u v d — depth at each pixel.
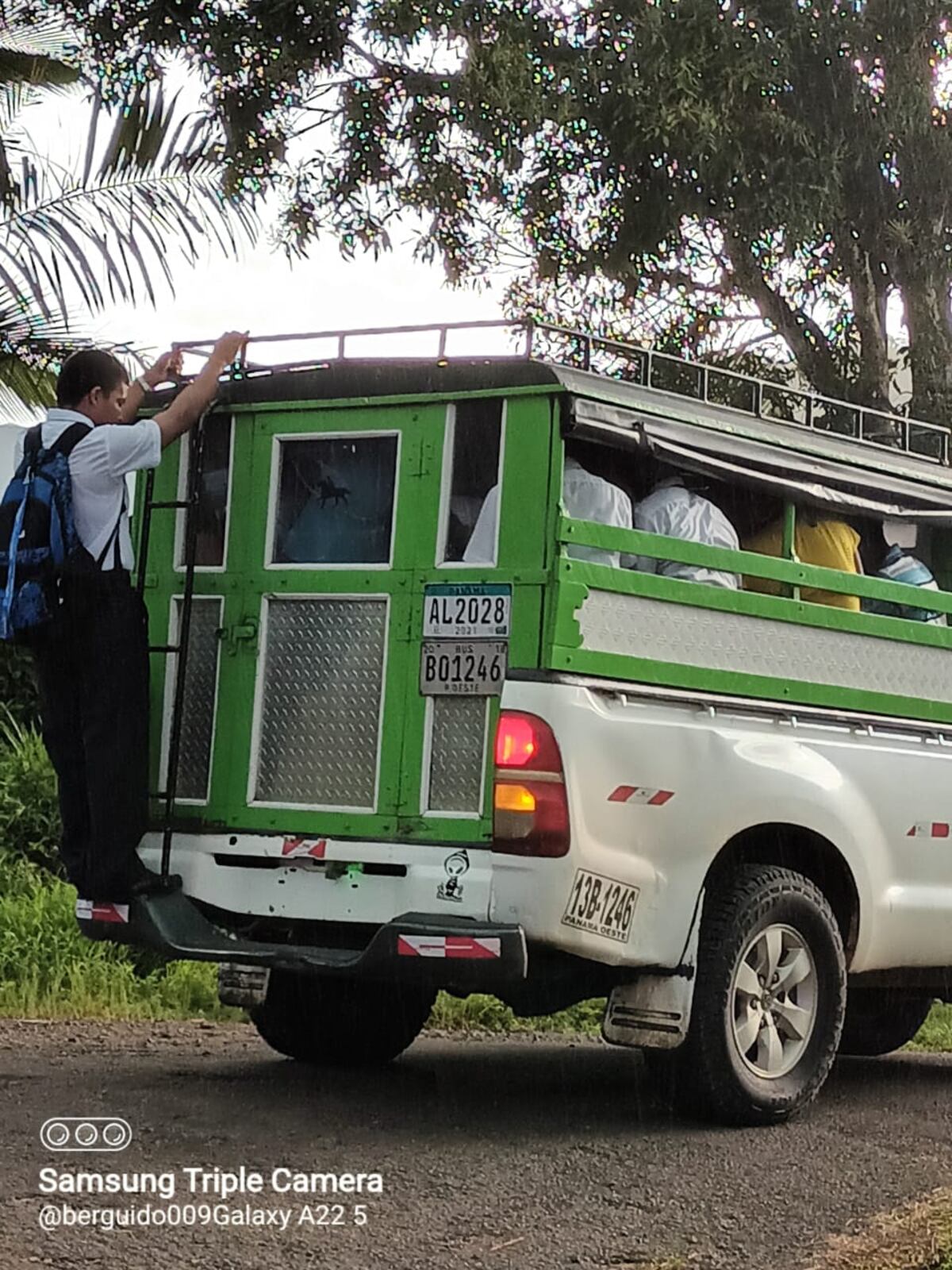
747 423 7.16
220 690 6.73
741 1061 6.60
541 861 5.99
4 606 6.32
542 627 6.09
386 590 6.43
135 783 6.52
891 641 7.43
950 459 9.55
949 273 15.55
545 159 15.46
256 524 6.74
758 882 6.69
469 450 6.41
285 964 6.24
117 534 6.45
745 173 14.61
